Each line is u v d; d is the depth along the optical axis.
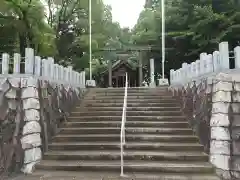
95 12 17.59
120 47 17.80
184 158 5.45
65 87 7.95
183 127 6.92
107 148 6.03
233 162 4.84
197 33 12.93
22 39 13.99
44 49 14.38
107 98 9.08
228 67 5.32
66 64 17.30
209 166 5.03
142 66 19.48
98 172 5.13
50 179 4.76
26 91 5.65
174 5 15.58
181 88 8.09
